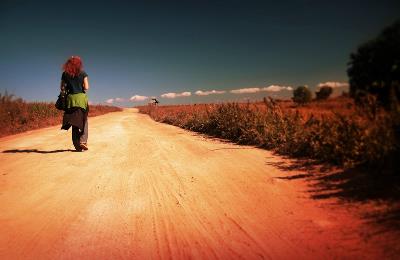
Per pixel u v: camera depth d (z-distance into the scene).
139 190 4.33
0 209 3.79
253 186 4.06
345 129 4.52
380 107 4.15
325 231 2.72
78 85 7.11
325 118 5.04
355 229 2.66
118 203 3.88
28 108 19.42
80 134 7.48
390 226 2.59
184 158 6.16
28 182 4.91
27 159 6.77
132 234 3.04
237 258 2.51
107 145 8.54
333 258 2.34
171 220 3.30
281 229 2.88
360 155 4.17
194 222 3.22
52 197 4.18
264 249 2.59
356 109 4.39
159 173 5.14
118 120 23.34
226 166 5.17
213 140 8.36
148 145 8.18
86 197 4.14
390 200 3.03
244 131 7.47
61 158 6.75
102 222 3.35
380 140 3.86
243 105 9.38
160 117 22.80
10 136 12.97
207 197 3.88
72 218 3.48
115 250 2.75
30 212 3.68
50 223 3.37
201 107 14.85
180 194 4.07
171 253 2.65
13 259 2.67
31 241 2.98
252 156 5.68
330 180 3.84
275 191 3.79
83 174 5.31
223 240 2.80
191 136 9.68
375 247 2.36
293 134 5.78
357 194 3.31
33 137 11.66
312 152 5.01
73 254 2.71
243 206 3.49
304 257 2.41
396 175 3.53
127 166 5.79
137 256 2.63
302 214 3.10
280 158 5.30
